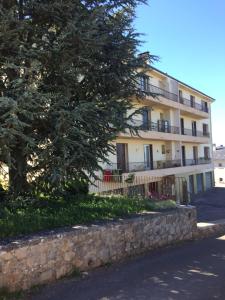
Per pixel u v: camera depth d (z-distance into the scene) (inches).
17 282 258.8
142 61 419.5
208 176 1918.1
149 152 1332.4
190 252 408.5
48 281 280.4
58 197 419.5
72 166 358.0
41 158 331.9
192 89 1697.8
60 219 336.8
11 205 348.5
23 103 288.8
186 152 1699.1
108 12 405.7
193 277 306.7
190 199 1455.5
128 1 415.5
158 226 423.8
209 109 1998.0
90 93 401.1
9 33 311.3
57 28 370.3
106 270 319.9
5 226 293.9
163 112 1478.8
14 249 258.5
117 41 402.0
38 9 348.8
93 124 356.5
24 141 326.3
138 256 375.6
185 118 1705.2
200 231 518.9
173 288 276.4
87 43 346.0
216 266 345.4
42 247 277.7
